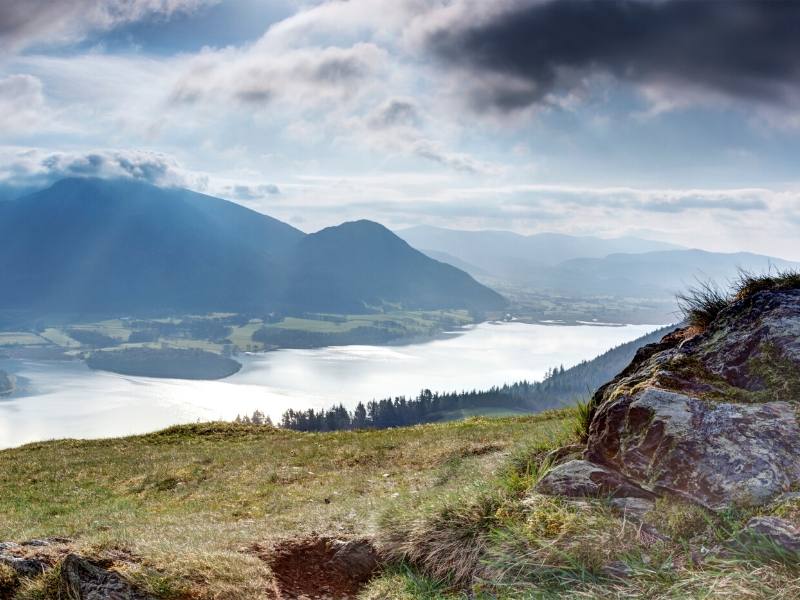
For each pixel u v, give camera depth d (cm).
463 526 815
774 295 890
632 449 756
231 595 736
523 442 1270
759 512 610
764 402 756
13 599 668
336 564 916
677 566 588
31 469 2753
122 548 789
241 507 1870
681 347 941
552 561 655
